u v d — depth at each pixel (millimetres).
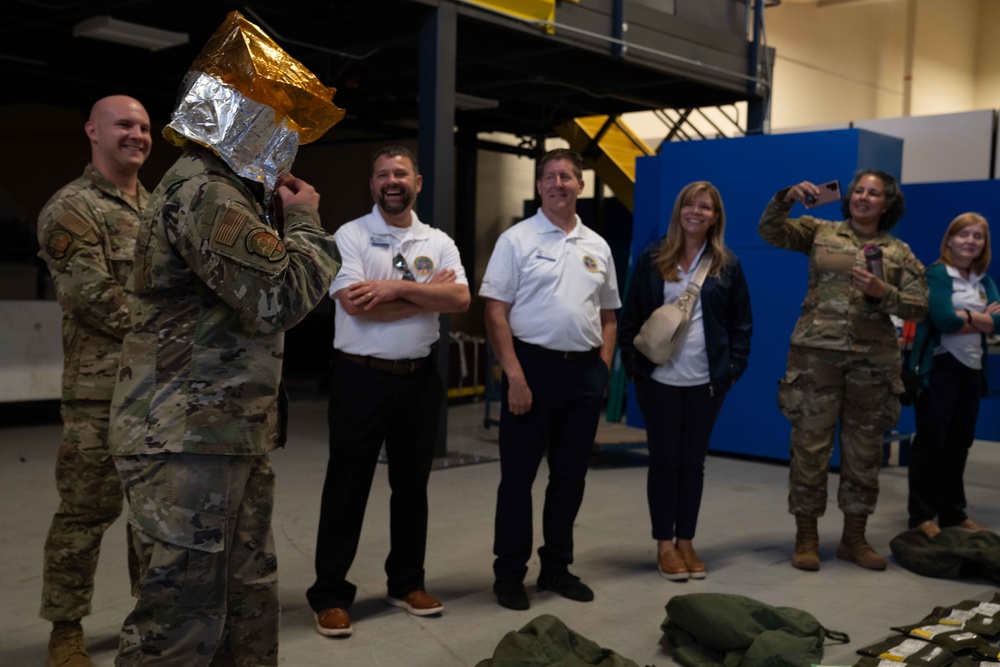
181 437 1946
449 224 6156
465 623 3207
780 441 6422
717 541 4371
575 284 3396
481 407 9383
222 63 1963
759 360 6508
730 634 2857
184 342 1972
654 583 3705
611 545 4273
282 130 1999
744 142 6539
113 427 1998
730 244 6621
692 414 3754
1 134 10719
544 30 6637
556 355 3389
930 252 6773
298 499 5078
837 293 3959
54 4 6562
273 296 1934
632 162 10398
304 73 2041
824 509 3980
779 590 3646
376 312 3016
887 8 16188
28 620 3164
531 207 11695
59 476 2707
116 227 2699
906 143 9508
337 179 11953
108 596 3408
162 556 1966
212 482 1988
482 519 4730
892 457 6918
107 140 2703
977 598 3559
